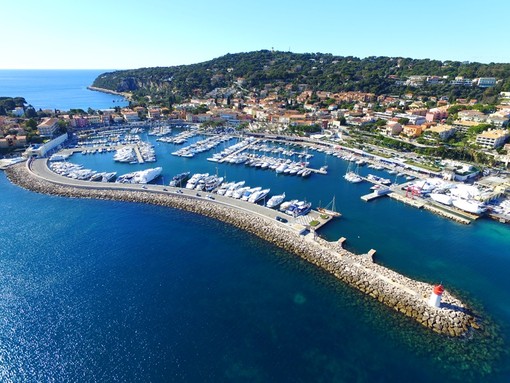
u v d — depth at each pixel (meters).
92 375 48.66
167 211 102.75
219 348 53.09
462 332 55.50
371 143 181.62
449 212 101.94
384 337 54.91
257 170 147.75
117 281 69.38
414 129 185.62
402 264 75.19
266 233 87.38
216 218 97.38
